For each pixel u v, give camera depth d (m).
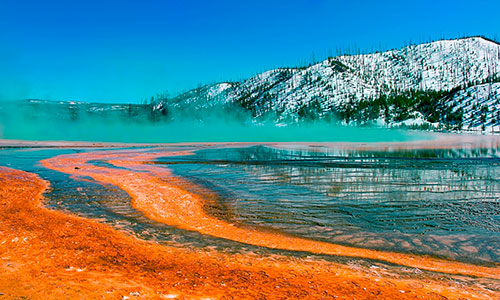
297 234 11.12
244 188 18.52
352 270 7.75
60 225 9.88
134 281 6.30
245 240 10.09
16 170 22.52
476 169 26.91
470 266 8.61
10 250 7.40
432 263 8.74
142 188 17.55
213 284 6.42
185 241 9.54
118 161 29.34
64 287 5.75
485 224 12.61
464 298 6.38
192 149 44.94
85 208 13.23
